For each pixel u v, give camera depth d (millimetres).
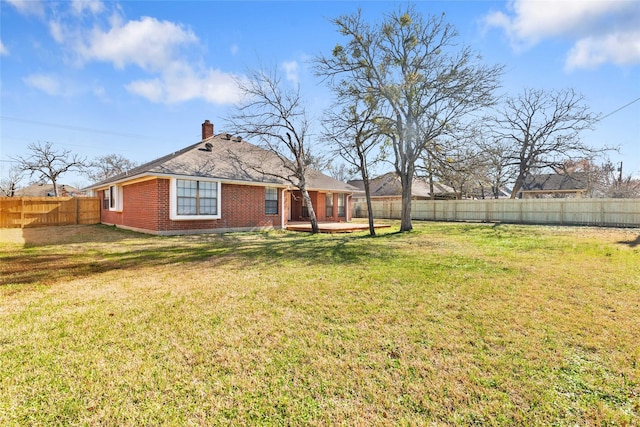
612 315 3570
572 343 2906
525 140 22562
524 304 3945
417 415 1977
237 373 2436
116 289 4672
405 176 13727
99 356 2678
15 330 3180
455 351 2771
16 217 15672
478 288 4656
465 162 13953
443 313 3666
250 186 14031
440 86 11906
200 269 6020
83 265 6426
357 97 12328
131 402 2096
